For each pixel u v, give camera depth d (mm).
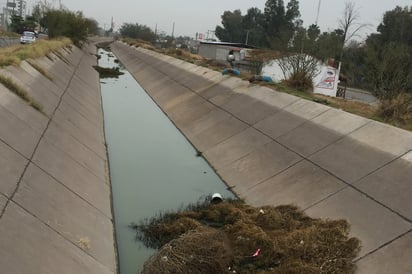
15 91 13453
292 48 27531
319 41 27891
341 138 13062
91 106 22641
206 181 14141
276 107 18031
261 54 33219
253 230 9180
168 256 7746
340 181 11023
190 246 7941
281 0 75062
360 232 8953
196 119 21859
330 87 27250
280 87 20750
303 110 16469
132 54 66688
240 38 87938
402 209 9008
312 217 10227
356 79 38875
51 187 9617
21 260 6598
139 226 10477
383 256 8000
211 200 11977
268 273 7777
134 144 18016
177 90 30188
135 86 37594
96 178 12539
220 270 7797
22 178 8922
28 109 12969
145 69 46875
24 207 7988
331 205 10336
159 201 12227
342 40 41250
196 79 30219
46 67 22109
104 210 10820
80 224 9117
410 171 10039
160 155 16766
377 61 17375
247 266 8125
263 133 16062
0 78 13281
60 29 49594
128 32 135875
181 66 38125
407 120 13758
